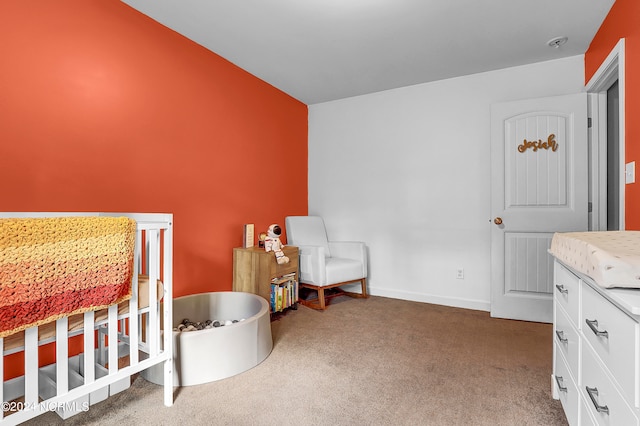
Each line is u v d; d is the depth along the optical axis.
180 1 2.04
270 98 3.42
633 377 0.73
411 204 3.45
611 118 2.70
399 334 2.45
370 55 2.77
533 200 2.75
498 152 2.86
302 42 2.55
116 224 1.26
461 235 3.20
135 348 1.41
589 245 0.96
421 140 3.39
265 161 3.34
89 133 1.89
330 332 2.49
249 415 1.46
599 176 2.62
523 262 2.78
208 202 2.68
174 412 1.48
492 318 2.83
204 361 1.75
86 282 1.17
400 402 1.56
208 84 2.67
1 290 0.97
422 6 2.09
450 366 1.93
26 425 1.38
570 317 1.27
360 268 3.37
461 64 2.93
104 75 1.96
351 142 3.80
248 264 2.85
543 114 2.71
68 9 1.79
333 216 3.93
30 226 1.03
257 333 1.96
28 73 1.64
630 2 1.78
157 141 2.27
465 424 1.39
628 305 0.69
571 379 1.25
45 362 1.72
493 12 2.15
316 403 1.55
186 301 2.31
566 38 2.47
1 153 1.55
